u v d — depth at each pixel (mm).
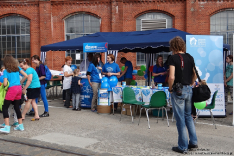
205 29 19422
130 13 20031
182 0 19562
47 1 20141
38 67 8148
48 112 8312
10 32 20953
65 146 5105
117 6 19859
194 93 4910
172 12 19703
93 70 9148
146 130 6535
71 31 20688
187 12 19328
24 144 5281
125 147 5133
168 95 7797
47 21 20250
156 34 10000
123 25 20078
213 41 8125
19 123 6391
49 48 10531
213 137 5938
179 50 4879
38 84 7488
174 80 4781
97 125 7062
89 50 9445
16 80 6184
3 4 20500
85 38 10883
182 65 4691
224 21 19422
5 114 6059
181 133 4766
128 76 10836
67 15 20469
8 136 5801
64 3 20328
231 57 9227
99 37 10719
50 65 20344
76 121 7543
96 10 20234
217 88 8180
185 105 4895
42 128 6652
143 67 13812
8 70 6074
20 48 21000
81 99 9875
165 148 5090
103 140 5609
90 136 5922
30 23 20578
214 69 8148
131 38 10016
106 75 9242
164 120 7879
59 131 6359
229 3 19094
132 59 20281
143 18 20156
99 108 8820
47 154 4715
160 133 6234
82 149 4918
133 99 7758
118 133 6215
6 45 21078
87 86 9758
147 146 5203
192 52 8078
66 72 9867
